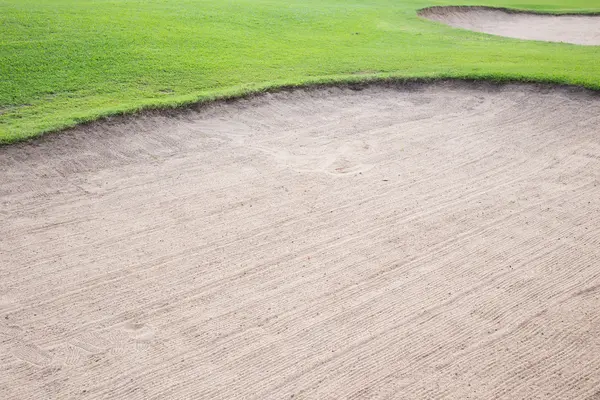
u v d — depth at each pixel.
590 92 13.38
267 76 14.34
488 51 18.00
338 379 5.71
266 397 5.51
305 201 9.29
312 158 10.88
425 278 7.33
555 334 6.32
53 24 17.55
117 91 12.95
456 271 7.48
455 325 6.48
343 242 8.15
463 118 12.93
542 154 11.10
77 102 12.23
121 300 6.87
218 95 12.83
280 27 20.11
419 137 11.91
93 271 7.40
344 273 7.43
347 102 13.66
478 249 7.98
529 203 9.27
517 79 14.26
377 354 6.04
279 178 10.07
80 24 17.81
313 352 6.07
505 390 5.57
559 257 7.79
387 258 7.77
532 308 6.76
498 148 11.39
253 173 10.22
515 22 26.23
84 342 6.18
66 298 6.88
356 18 22.69
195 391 5.57
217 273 7.42
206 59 15.54
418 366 5.88
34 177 9.70
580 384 5.64
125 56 15.26
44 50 15.16
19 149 10.24
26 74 13.59
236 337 6.29
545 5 29.64
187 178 9.98
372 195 9.52
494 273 7.44
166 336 6.29
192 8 21.69
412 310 6.73
